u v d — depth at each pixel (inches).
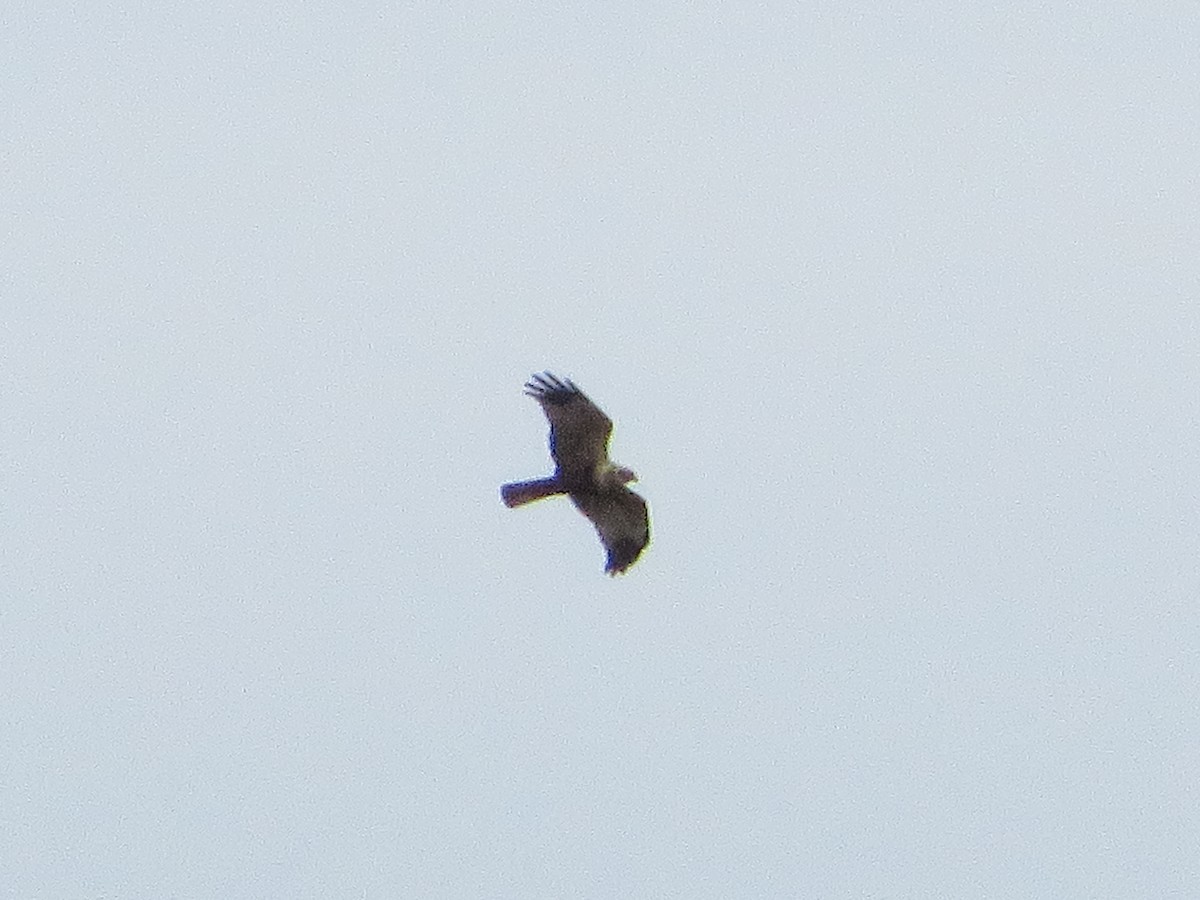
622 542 4512.8
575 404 4495.6
